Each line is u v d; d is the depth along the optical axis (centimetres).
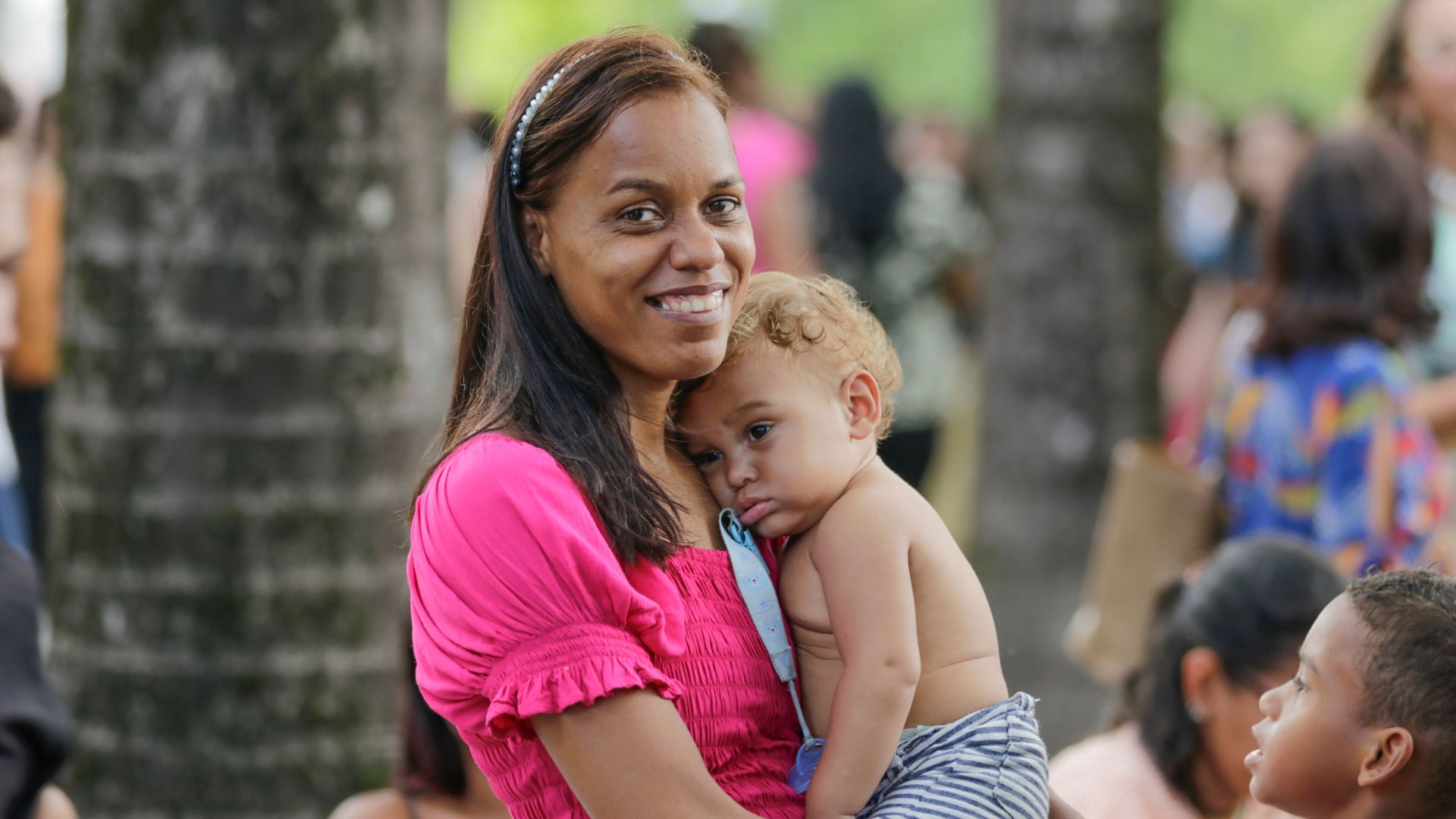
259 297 640
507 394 385
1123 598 762
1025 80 1151
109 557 652
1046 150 1145
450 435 403
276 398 644
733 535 410
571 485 372
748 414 411
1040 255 1151
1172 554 757
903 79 3003
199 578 646
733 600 401
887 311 1316
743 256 390
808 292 429
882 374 433
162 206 639
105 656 655
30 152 1034
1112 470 1154
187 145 636
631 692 361
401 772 562
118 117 642
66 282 663
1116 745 582
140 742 654
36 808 511
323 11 634
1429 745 389
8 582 499
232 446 644
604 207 377
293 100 635
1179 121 2009
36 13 1773
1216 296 1555
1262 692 542
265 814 653
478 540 366
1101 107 1134
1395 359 746
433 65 673
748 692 392
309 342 645
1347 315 744
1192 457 834
